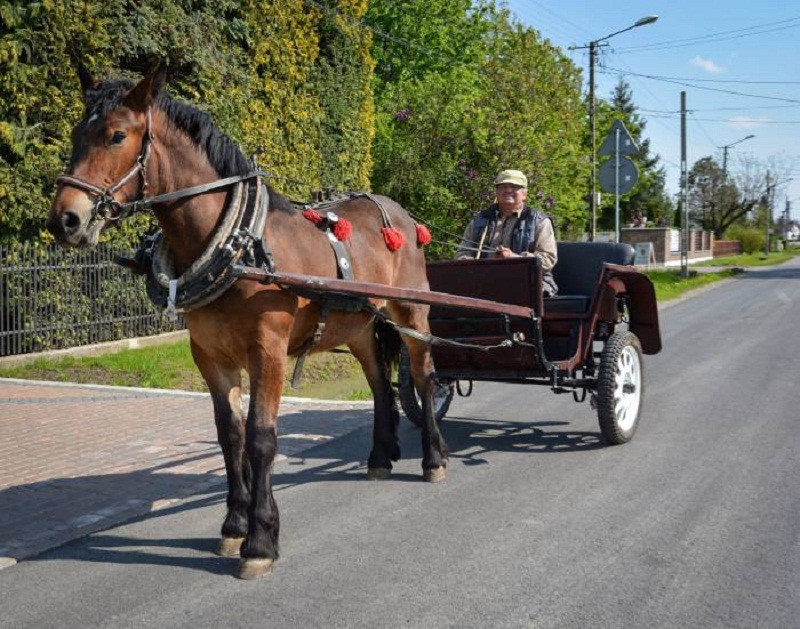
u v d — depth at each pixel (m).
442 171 18.20
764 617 3.70
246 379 9.79
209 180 4.24
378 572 4.27
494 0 31.61
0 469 6.22
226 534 4.56
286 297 4.34
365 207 5.63
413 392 7.27
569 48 23.80
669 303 20.77
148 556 4.55
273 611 3.84
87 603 3.95
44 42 10.37
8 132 9.94
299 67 15.22
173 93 12.56
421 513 5.18
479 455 6.57
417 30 30.41
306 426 7.67
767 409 8.01
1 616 3.81
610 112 36.97
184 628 3.68
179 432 7.42
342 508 5.32
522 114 18.09
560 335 6.99
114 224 4.05
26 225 10.84
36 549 4.62
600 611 3.78
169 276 4.27
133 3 11.61
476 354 6.59
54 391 9.31
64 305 11.21
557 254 7.36
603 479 5.82
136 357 11.15
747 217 78.12
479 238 7.17
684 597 3.91
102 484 5.86
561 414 8.10
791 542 4.58
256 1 13.89
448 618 3.73
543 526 4.89
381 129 19.45
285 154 14.76
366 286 4.64
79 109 10.80
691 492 5.49
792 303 19.97
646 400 8.53
